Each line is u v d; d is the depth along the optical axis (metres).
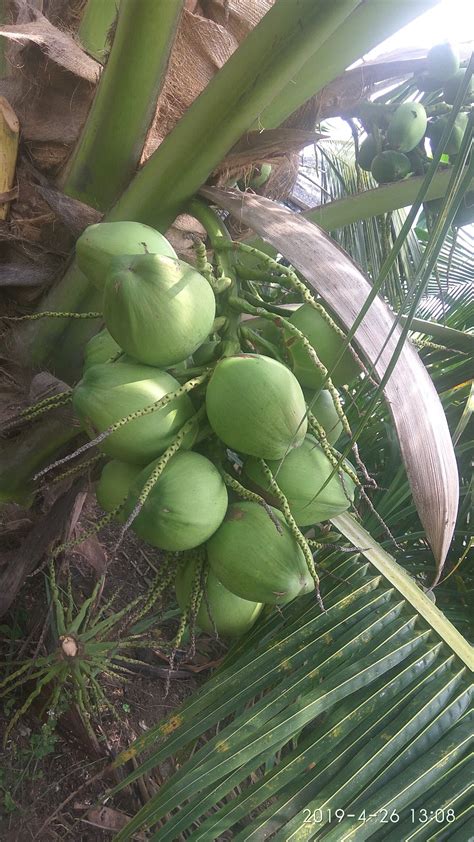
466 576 1.91
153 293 0.92
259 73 1.13
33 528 2.00
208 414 0.99
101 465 1.65
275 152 1.33
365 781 0.95
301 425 0.92
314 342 1.07
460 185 0.67
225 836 2.12
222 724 2.55
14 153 1.42
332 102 1.54
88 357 1.16
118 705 2.74
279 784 0.96
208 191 1.26
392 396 1.04
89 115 1.34
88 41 1.62
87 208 1.40
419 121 1.38
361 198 1.52
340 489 1.07
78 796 2.36
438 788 0.93
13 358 1.57
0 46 1.44
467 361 1.87
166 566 1.09
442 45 1.36
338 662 1.11
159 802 1.00
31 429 1.59
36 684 2.38
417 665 1.10
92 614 2.64
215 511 0.98
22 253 1.50
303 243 1.11
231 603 1.15
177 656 2.99
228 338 1.08
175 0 1.13
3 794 2.20
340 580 1.23
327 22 1.06
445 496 1.06
